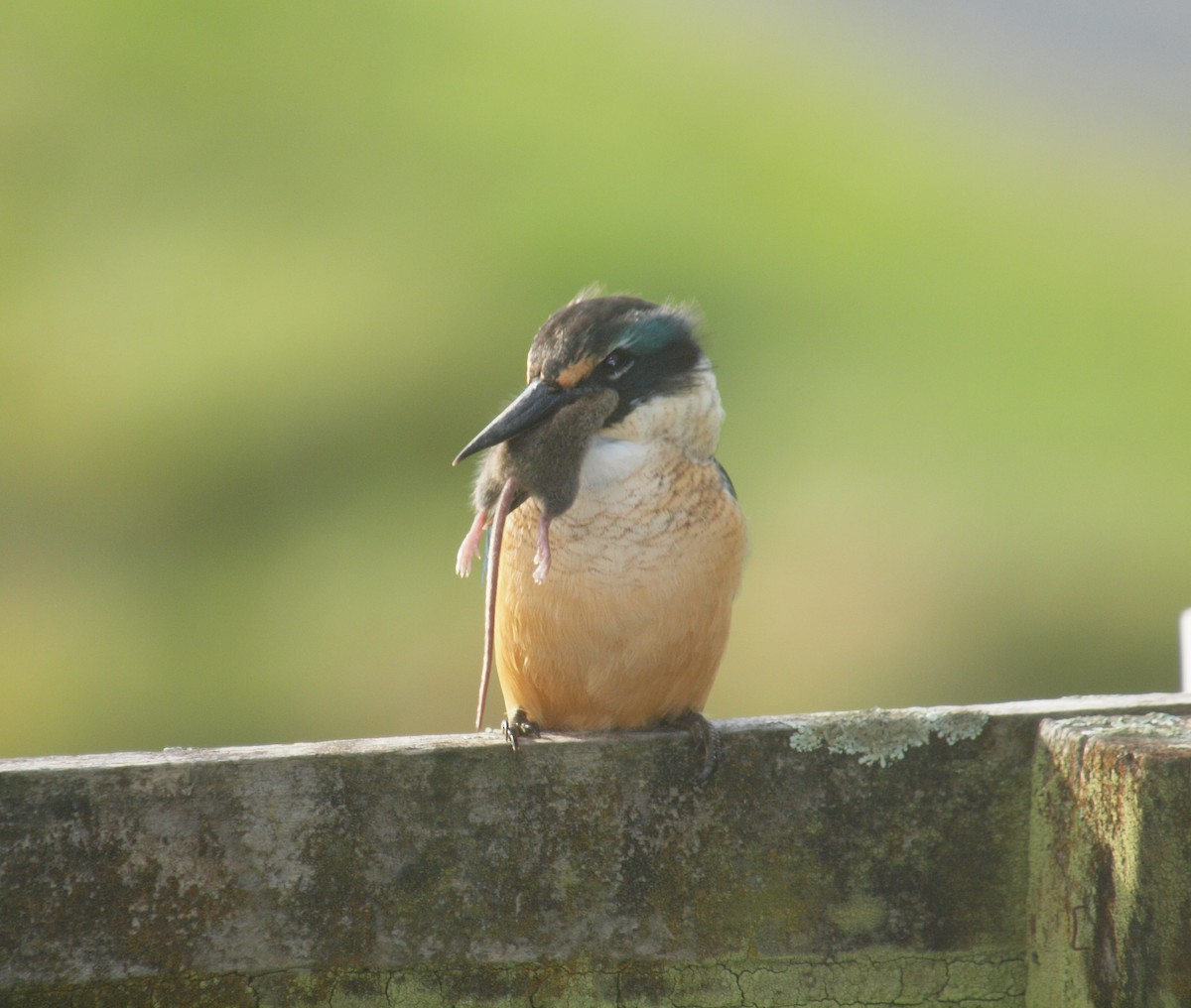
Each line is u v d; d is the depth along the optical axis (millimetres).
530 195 19906
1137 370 18328
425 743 4301
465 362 17047
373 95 21594
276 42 22625
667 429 5406
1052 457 16734
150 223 18859
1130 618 14781
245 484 15469
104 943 4117
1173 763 3859
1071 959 4207
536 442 5223
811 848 4395
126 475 15453
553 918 4324
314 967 4219
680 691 5543
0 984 4082
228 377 16438
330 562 14617
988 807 4410
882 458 16359
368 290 17828
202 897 4148
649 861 4359
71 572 14539
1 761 4137
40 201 19312
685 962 4383
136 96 21062
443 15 23750
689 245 19469
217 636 13945
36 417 15922
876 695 13461
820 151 22625
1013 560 15047
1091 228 22047
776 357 17797
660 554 5309
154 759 4137
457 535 14953
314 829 4188
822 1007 4434
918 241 20531
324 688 13398
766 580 14430
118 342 16969
